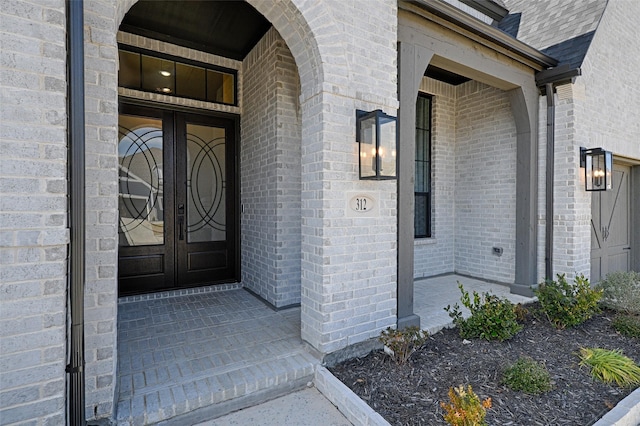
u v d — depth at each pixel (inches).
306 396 104.1
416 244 230.2
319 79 113.3
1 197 61.6
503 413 88.1
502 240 217.8
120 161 171.9
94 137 77.9
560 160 190.2
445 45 152.3
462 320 136.3
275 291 164.6
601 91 204.8
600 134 204.2
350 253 118.1
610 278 181.9
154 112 179.8
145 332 134.2
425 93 235.6
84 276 70.9
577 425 83.8
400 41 136.0
